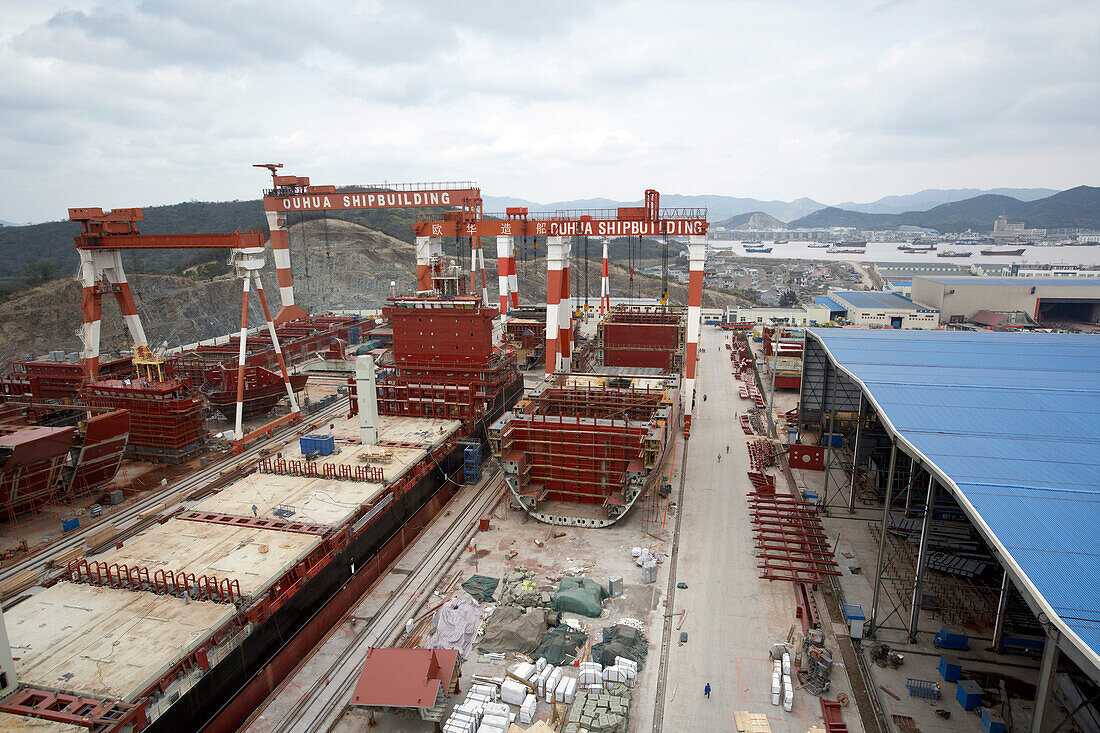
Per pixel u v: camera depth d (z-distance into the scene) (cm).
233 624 2547
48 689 2081
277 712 2577
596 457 4344
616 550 3891
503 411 6038
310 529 3231
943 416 3178
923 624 3098
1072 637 1585
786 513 4331
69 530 4081
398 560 3853
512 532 4169
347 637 3084
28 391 6112
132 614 2503
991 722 2361
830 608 3259
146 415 5209
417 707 2367
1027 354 4612
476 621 3109
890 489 2927
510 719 2425
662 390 5419
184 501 4528
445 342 5438
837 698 2608
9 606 3158
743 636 3041
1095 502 2248
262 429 5947
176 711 2200
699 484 4938
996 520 2125
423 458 4378
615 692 2570
